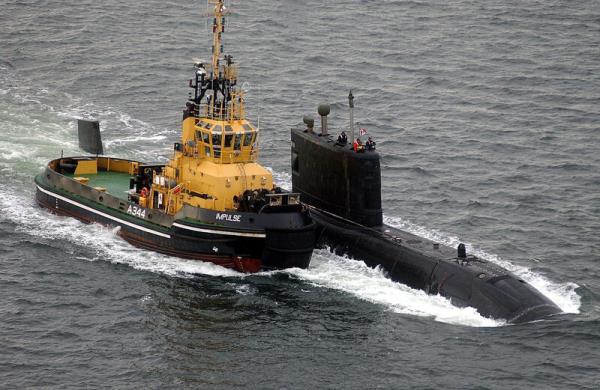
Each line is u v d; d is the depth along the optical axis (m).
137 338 150.38
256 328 154.38
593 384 139.12
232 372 141.62
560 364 144.12
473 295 160.25
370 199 179.62
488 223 197.75
